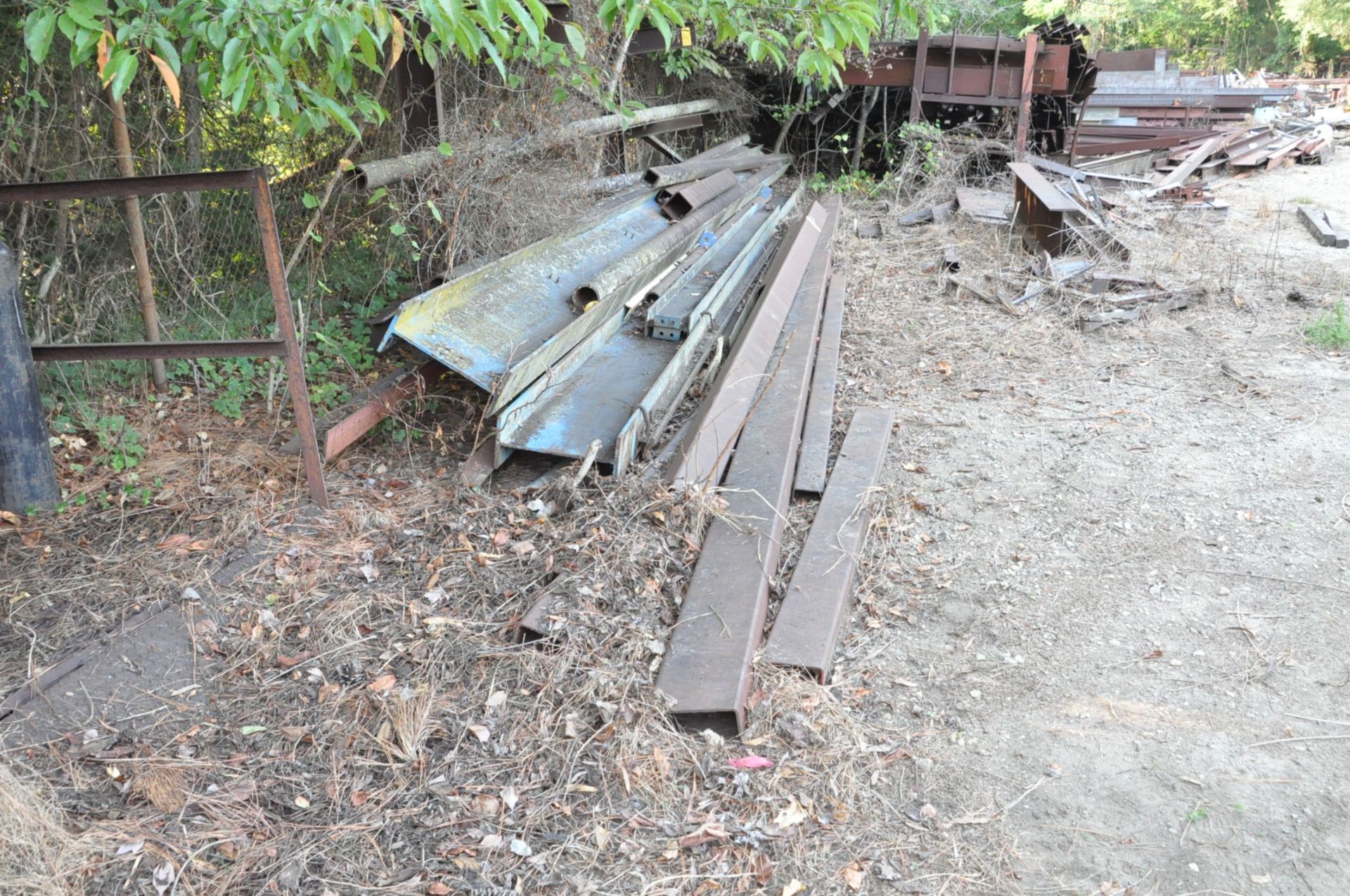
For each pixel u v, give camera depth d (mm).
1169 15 44000
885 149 15203
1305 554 4555
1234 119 19516
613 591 3854
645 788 3029
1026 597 4289
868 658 3861
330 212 6816
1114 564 4527
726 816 2992
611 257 7332
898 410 6348
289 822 2865
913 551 4641
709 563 4133
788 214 11820
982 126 14695
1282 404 6301
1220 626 4055
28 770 2951
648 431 5090
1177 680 3732
